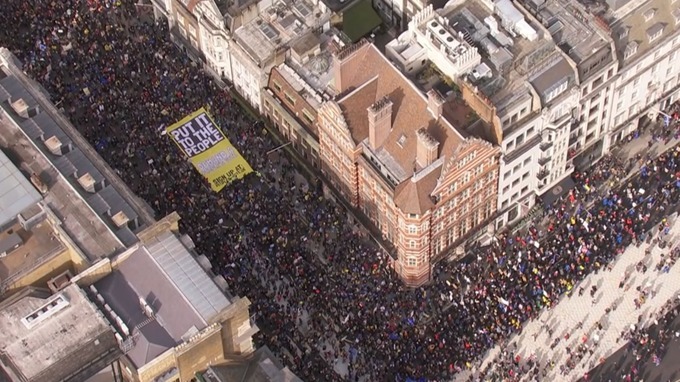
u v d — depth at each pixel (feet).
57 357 654.53
